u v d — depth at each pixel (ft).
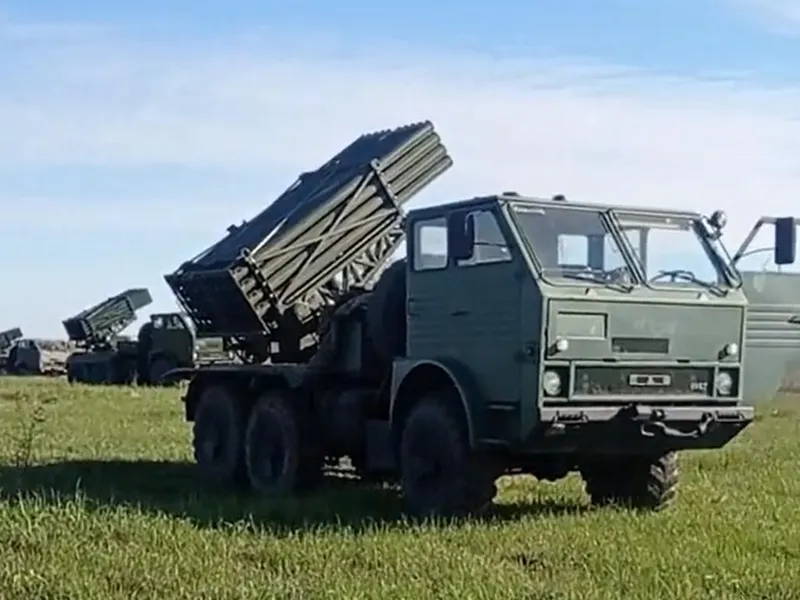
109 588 26.37
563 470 37.83
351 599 25.31
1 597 25.55
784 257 39.37
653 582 27.30
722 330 36.88
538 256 35.01
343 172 49.11
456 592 26.04
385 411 41.55
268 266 46.78
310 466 43.80
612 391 35.04
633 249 36.58
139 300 151.94
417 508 37.14
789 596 26.50
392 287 41.34
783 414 69.31
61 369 171.22
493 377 35.53
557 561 29.60
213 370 48.34
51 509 35.27
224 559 29.40
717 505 38.96
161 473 49.34
